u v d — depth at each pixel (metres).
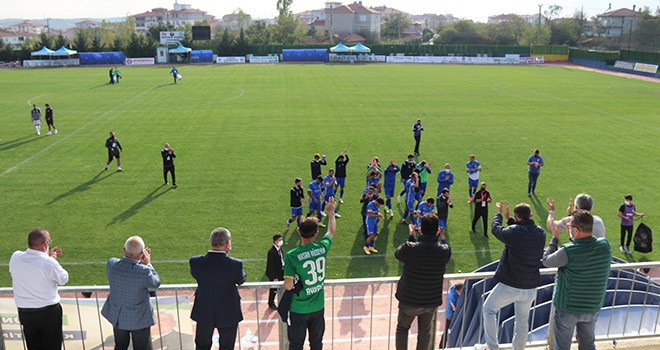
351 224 16.75
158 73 62.78
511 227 5.80
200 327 5.74
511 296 5.88
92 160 23.64
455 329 9.66
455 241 15.56
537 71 67.31
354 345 10.24
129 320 5.84
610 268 6.06
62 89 47.22
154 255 14.44
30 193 19.28
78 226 16.30
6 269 13.63
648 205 18.38
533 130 30.22
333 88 48.06
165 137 28.09
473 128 30.72
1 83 52.19
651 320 8.36
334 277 13.29
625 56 72.56
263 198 18.95
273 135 28.61
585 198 6.27
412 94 44.38
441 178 18.14
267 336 10.67
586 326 5.86
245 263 14.05
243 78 56.53
